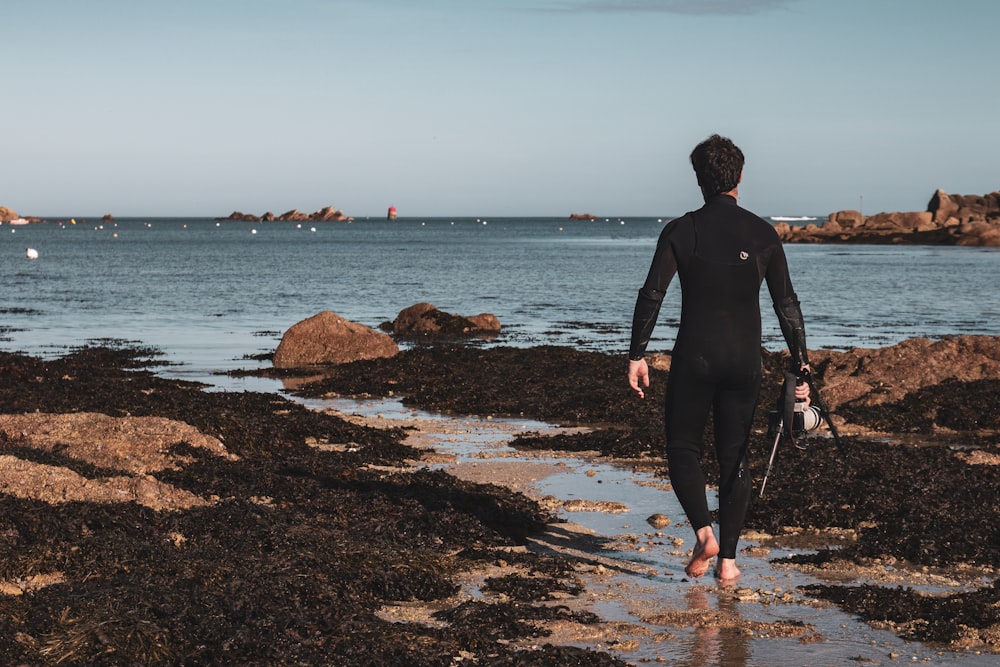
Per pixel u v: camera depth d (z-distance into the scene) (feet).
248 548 22.24
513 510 26.76
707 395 20.16
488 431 41.73
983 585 21.27
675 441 20.59
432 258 281.95
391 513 26.21
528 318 111.04
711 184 20.15
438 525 25.09
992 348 52.24
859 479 30.99
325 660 16.42
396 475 30.50
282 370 64.75
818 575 21.97
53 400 46.75
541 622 18.70
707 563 20.83
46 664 15.76
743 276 19.60
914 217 420.36
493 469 33.45
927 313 117.29
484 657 16.97
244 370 64.54
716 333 19.67
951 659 17.08
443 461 34.88
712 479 31.24
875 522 26.43
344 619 17.81
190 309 116.78
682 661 16.93
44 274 187.83
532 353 67.92
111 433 31.27
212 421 35.45
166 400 47.09
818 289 157.58
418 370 62.23
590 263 252.01
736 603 19.95
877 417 43.86
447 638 17.57
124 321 101.19
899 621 18.97
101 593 18.17
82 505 23.41
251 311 114.93
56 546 20.89
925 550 23.31
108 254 295.07
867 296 143.84
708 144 20.21
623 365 61.98
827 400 47.37
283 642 16.80
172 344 80.84
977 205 429.79
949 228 395.14
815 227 437.99
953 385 48.42
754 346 19.81
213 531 23.27
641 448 36.65
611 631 18.25
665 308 126.52
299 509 26.45
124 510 23.65
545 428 42.96
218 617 17.61
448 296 143.74
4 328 92.84
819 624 18.80
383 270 215.72
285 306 122.83
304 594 19.24
